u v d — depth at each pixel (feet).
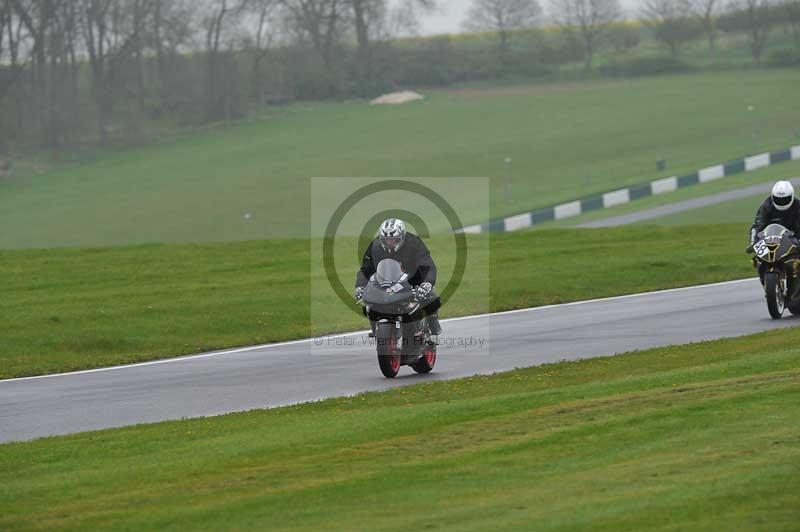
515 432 104.99
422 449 100.89
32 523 84.07
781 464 85.40
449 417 116.37
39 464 108.99
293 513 82.28
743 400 111.75
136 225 566.36
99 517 84.69
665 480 83.82
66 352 208.54
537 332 200.75
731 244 325.62
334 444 106.42
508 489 85.05
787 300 195.42
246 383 163.43
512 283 270.26
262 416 131.13
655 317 210.59
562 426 105.81
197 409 143.64
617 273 279.90
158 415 140.87
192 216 579.48
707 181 540.93
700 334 184.03
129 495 91.35
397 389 146.61
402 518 79.41
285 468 96.89
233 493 89.35
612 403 115.55
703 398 114.62
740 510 75.25
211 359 192.75
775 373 129.18
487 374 157.48
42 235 557.33
